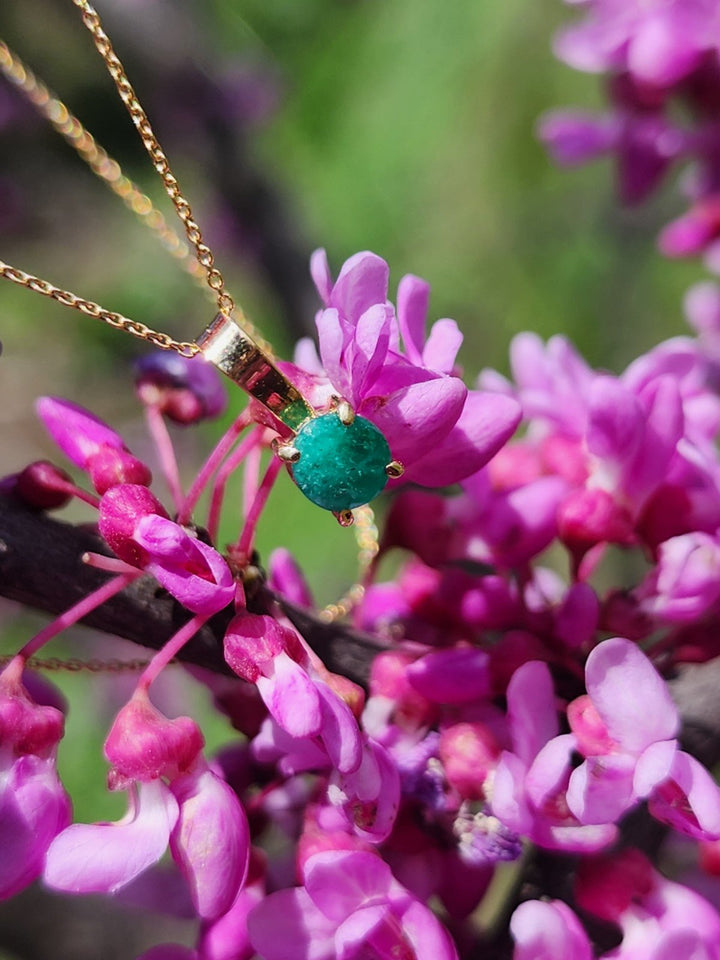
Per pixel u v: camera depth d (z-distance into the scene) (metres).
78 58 0.21
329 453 0.07
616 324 0.27
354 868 0.07
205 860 0.07
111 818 0.22
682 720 0.09
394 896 0.07
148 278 0.29
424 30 0.29
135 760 0.07
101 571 0.08
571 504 0.09
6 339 0.30
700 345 0.15
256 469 0.09
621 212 0.26
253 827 0.09
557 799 0.07
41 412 0.08
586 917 0.08
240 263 0.22
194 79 0.20
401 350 0.08
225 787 0.07
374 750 0.07
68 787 0.22
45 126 0.23
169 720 0.07
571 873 0.09
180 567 0.07
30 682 0.08
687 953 0.07
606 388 0.08
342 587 0.23
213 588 0.07
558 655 0.08
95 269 0.29
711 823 0.07
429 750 0.08
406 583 0.09
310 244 0.21
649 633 0.09
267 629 0.07
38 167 0.25
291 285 0.20
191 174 0.22
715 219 0.15
